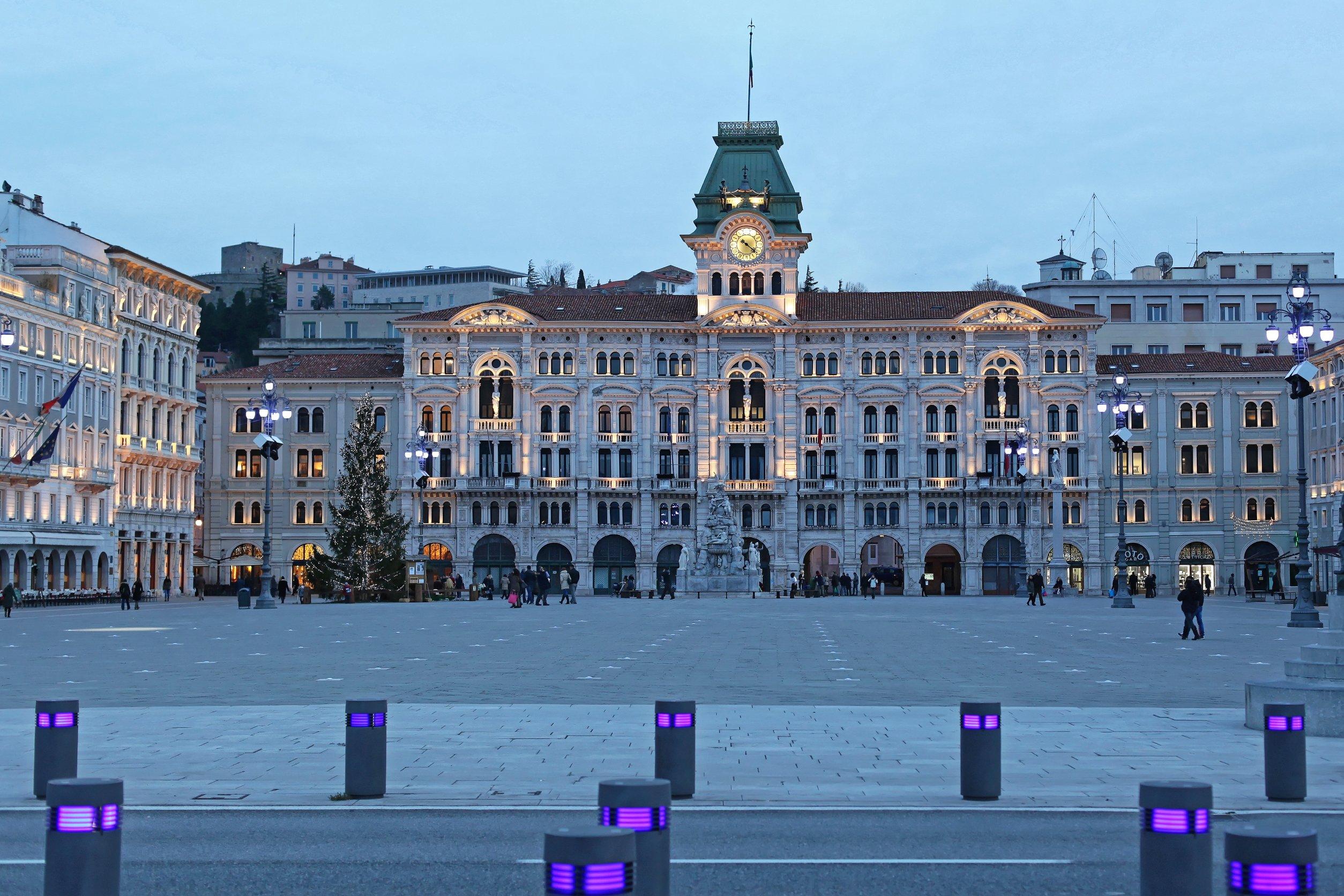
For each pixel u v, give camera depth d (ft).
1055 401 467.93
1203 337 524.11
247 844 56.08
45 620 256.11
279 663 142.82
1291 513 463.01
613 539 472.85
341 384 474.90
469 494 469.16
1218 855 53.57
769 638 187.62
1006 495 467.11
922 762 75.05
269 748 80.28
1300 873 33.68
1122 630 211.41
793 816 61.41
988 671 131.85
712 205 490.08
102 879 41.86
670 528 472.03
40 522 347.36
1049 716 94.07
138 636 197.88
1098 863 52.75
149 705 101.81
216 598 452.35
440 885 49.73
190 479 449.89
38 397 350.64
